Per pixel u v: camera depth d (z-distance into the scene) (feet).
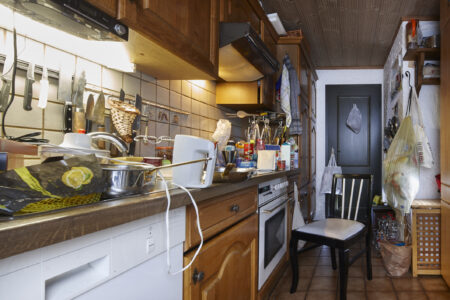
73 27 3.29
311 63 13.52
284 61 9.55
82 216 1.91
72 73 4.19
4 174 1.92
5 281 1.59
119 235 2.33
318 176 16.26
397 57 11.44
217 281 3.91
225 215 4.25
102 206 2.17
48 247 1.80
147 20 3.77
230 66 7.18
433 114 9.75
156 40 3.96
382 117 15.78
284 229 8.23
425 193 9.79
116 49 4.25
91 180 2.21
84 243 2.03
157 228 2.77
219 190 3.79
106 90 4.77
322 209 16.07
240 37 5.82
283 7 9.77
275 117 9.82
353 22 10.83
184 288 3.24
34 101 3.73
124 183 2.66
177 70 5.37
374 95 15.92
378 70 15.89
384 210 11.19
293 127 9.89
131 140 4.62
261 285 6.01
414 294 7.47
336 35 12.00
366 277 8.52
